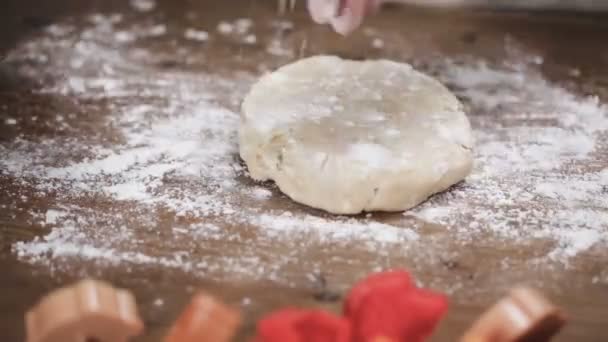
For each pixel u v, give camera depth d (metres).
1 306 0.74
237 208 0.82
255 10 1.05
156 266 0.77
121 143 0.88
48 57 0.97
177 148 0.87
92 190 0.83
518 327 0.66
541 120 0.92
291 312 0.66
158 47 0.99
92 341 0.66
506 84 0.96
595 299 0.76
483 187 0.85
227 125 0.90
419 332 0.67
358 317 0.67
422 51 1.00
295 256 0.78
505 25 1.04
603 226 0.82
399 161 0.81
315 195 0.81
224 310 0.66
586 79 0.97
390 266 0.78
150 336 0.72
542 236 0.81
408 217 0.82
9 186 0.83
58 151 0.87
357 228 0.81
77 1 1.05
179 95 0.93
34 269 0.77
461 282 0.77
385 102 0.87
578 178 0.86
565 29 1.04
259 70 0.97
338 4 0.84
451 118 0.86
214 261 0.78
